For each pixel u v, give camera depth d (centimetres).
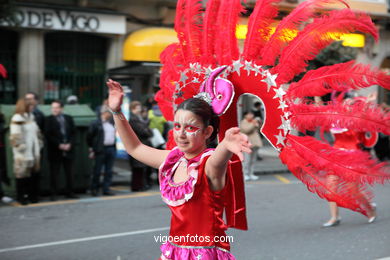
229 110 250
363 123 222
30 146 817
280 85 239
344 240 591
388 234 616
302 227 663
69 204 853
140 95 1283
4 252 559
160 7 1532
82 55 1456
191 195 236
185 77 267
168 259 249
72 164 930
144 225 687
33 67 1346
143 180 1000
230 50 257
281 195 923
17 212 786
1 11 1126
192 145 237
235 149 204
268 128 242
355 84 222
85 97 1470
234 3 256
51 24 1339
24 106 813
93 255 543
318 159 230
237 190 254
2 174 899
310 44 233
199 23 270
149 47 1436
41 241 606
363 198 224
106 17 1427
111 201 880
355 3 1925
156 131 980
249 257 525
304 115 234
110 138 938
